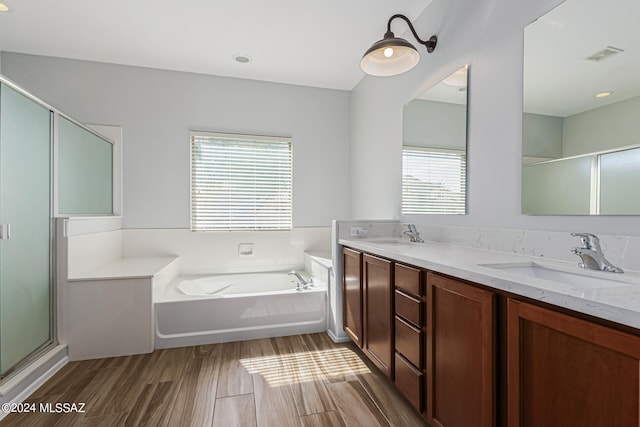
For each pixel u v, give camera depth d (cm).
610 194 109
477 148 170
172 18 229
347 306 227
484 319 98
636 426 60
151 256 310
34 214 184
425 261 129
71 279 208
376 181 295
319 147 359
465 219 180
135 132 306
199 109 323
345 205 366
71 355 207
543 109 132
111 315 213
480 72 167
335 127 363
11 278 165
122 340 214
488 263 120
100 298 212
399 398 164
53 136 203
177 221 317
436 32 204
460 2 182
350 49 275
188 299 233
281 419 147
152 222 311
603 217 111
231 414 150
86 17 227
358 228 243
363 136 327
